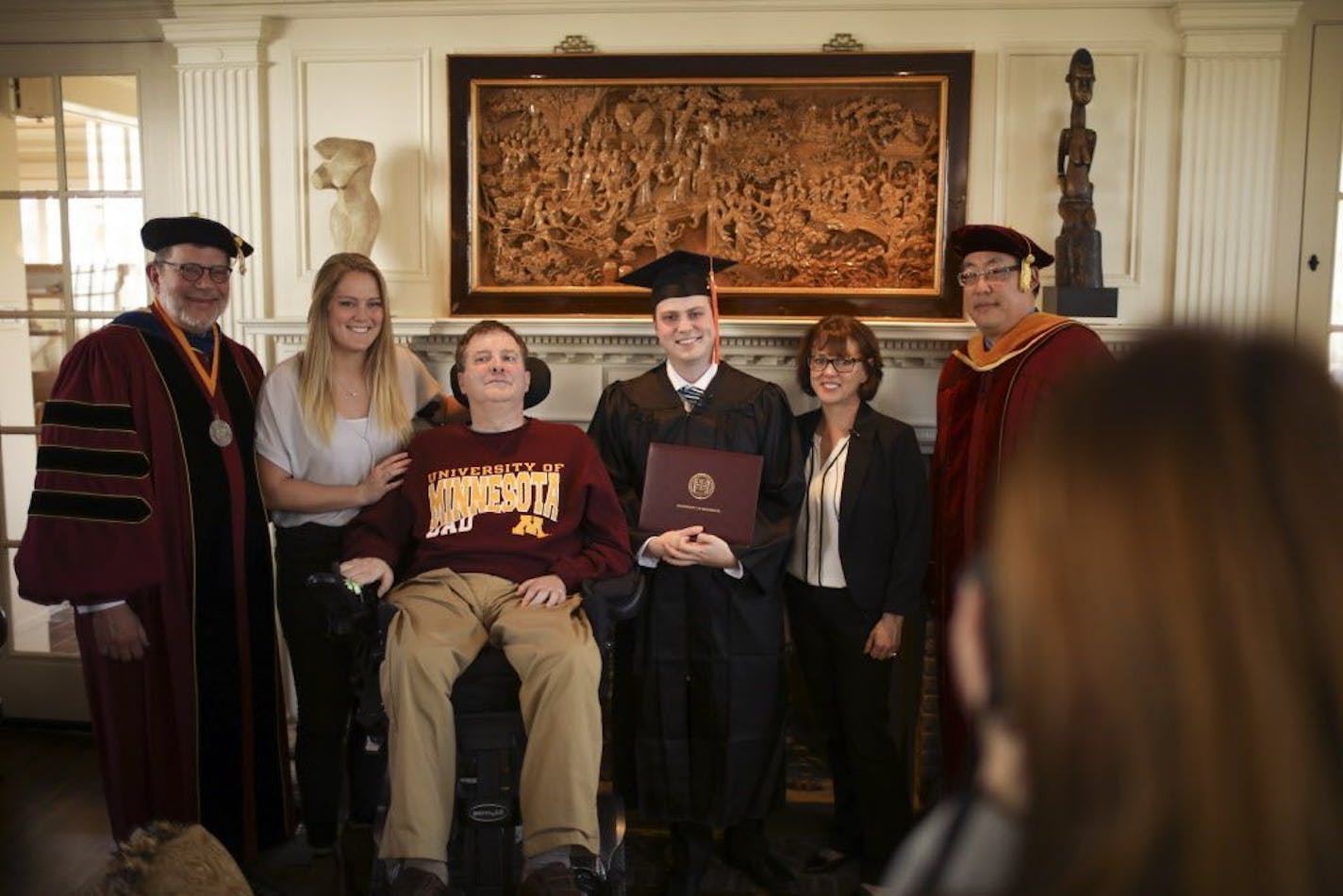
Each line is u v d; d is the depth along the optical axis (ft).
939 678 8.66
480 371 7.93
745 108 10.44
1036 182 10.34
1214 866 1.24
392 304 10.98
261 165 10.91
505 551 7.66
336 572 7.48
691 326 8.41
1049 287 9.96
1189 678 1.27
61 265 11.63
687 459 8.05
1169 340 1.47
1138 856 1.27
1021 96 10.28
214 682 8.19
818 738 11.21
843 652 8.61
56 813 9.80
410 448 8.20
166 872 4.33
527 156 10.69
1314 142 10.34
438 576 7.43
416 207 10.89
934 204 10.38
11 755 11.08
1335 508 1.31
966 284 8.57
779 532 8.24
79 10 11.25
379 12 10.71
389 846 6.59
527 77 10.54
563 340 10.31
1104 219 10.38
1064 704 1.33
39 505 7.52
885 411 10.16
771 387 8.66
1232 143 10.12
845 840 9.11
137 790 8.05
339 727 8.68
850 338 8.61
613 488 8.51
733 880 8.83
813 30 10.40
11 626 11.93
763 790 8.36
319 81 10.86
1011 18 10.23
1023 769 1.41
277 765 8.71
